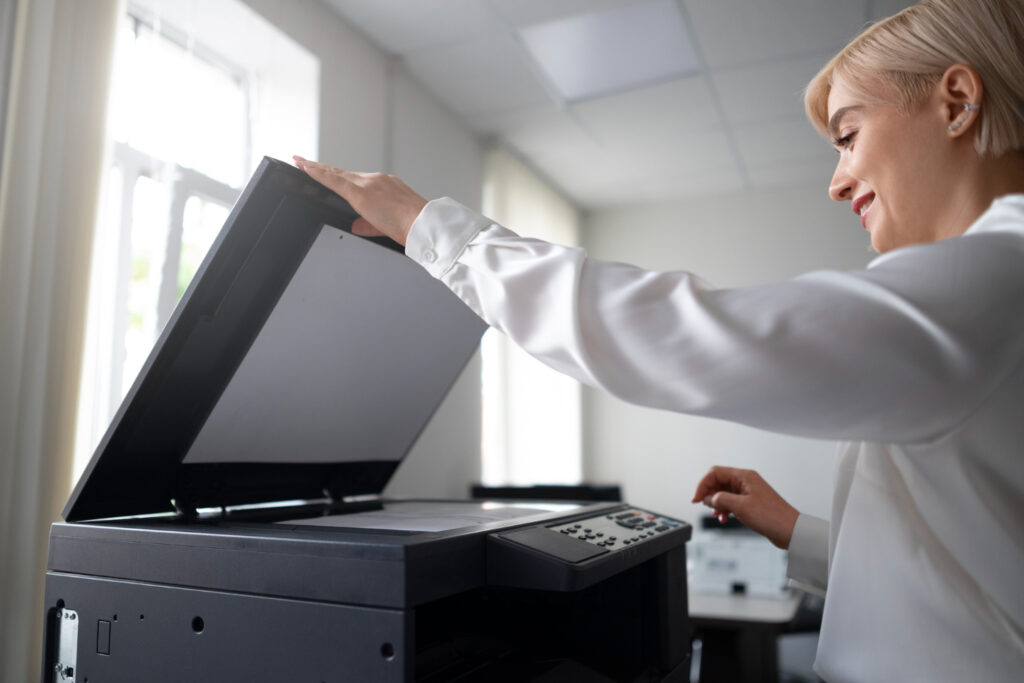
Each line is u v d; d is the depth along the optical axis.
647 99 2.99
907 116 0.47
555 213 4.09
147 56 1.94
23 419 1.37
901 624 0.46
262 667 0.54
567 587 0.55
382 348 0.86
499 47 2.58
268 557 0.55
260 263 0.66
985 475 0.40
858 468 0.50
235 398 0.74
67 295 1.46
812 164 3.75
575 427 4.22
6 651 1.30
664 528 0.82
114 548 0.63
